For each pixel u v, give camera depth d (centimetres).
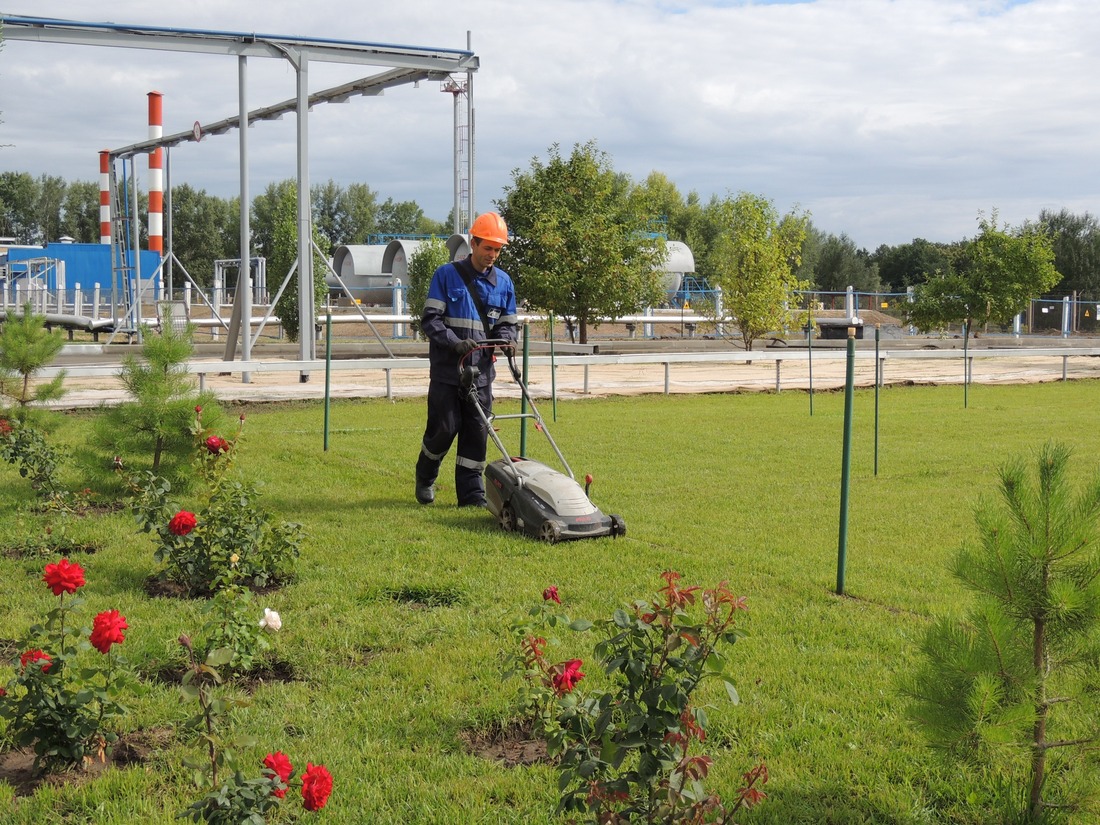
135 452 876
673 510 880
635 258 2827
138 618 557
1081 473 1056
